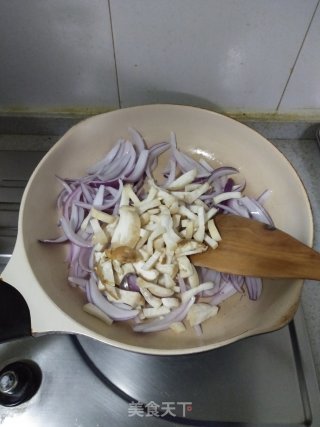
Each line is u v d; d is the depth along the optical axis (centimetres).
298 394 46
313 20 50
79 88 61
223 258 50
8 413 43
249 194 58
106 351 48
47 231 53
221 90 61
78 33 52
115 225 52
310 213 50
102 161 59
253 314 47
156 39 53
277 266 46
